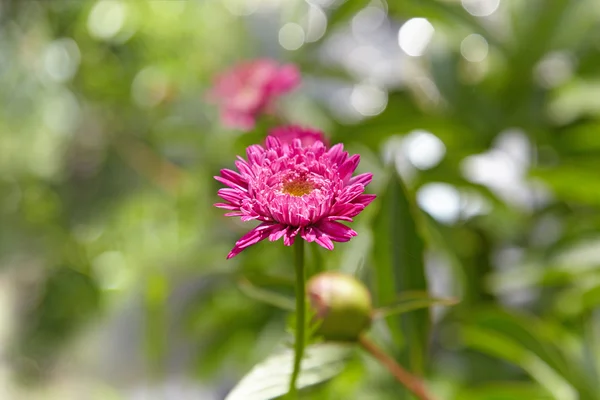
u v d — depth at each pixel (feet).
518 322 2.28
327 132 2.69
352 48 3.46
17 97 3.96
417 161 2.83
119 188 3.89
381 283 2.05
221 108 2.74
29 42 3.96
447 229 2.55
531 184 2.77
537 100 2.89
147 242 3.46
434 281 2.75
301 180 1.61
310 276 1.95
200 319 3.05
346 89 3.45
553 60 2.98
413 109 2.84
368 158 2.71
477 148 2.72
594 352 2.57
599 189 2.54
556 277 2.52
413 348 2.09
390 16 3.24
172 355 3.68
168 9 3.80
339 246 2.17
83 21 3.83
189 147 3.54
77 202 3.97
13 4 3.95
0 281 4.09
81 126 3.99
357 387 2.59
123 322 4.09
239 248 1.57
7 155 3.95
